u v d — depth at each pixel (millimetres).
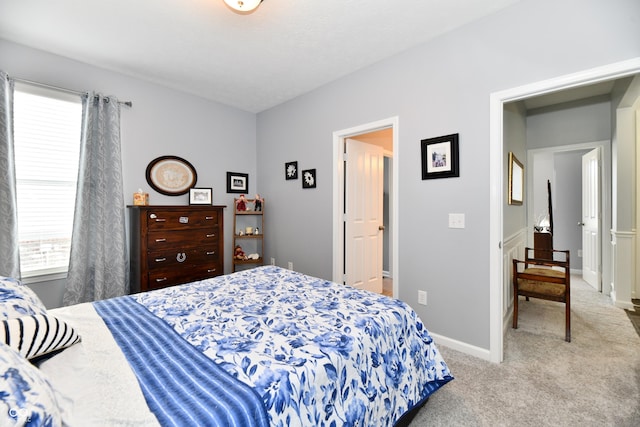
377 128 2809
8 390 562
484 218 2133
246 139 4078
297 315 1407
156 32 2264
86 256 2629
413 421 1494
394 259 2648
